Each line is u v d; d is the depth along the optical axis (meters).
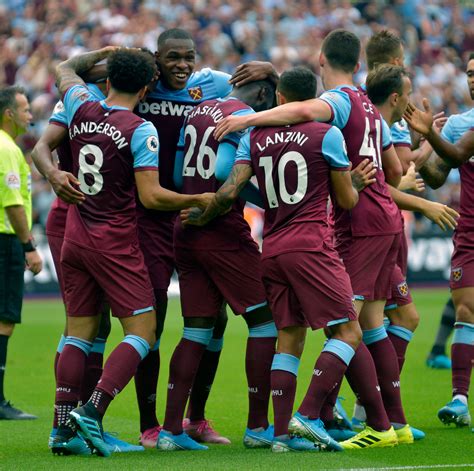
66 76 23.41
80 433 21.34
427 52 88.50
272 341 23.38
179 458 21.27
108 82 22.95
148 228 24.38
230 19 84.19
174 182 24.67
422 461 20.58
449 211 24.12
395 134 25.88
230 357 41.03
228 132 22.12
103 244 22.06
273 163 21.86
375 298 23.17
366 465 19.98
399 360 25.97
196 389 24.67
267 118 21.92
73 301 22.66
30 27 84.50
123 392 33.41
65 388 22.34
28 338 47.97
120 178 22.11
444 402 30.11
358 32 87.38
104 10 82.69
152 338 22.50
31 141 75.00
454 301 27.22
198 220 22.73
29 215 30.44
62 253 22.70
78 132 22.44
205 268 23.27
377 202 22.98
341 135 21.75
